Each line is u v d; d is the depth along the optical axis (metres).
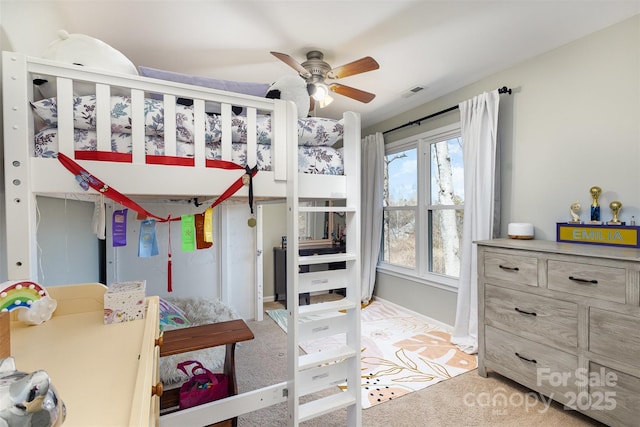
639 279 1.43
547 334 1.80
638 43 1.86
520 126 2.48
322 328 1.67
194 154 1.33
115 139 1.23
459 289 2.75
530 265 1.88
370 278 3.97
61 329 0.90
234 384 1.71
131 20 1.90
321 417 1.84
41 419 0.36
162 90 1.25
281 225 4.42
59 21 1.75
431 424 1.74
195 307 3.02
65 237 2.04
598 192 1.99
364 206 4.08
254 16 1.88
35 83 1.21
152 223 1.33
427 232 3.42
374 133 4.10
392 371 2.31
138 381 0.59
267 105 1.48
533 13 1.86
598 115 2.03
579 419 1.75
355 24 1.98
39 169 1.08
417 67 2.55
